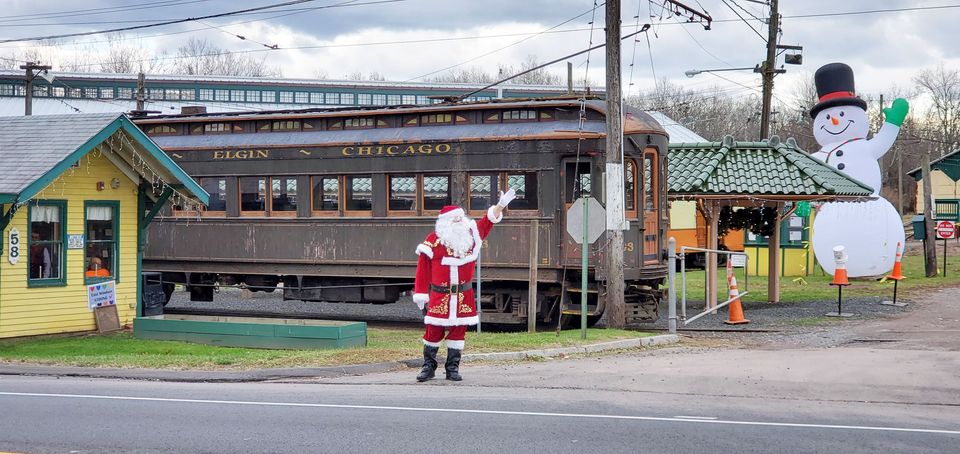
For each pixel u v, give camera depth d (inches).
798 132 3110.2
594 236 626.8
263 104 2258.9
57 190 674.8
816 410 394.0
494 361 550.0
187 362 533.3
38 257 668.1
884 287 1036.5
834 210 1096.2
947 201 2066.9
